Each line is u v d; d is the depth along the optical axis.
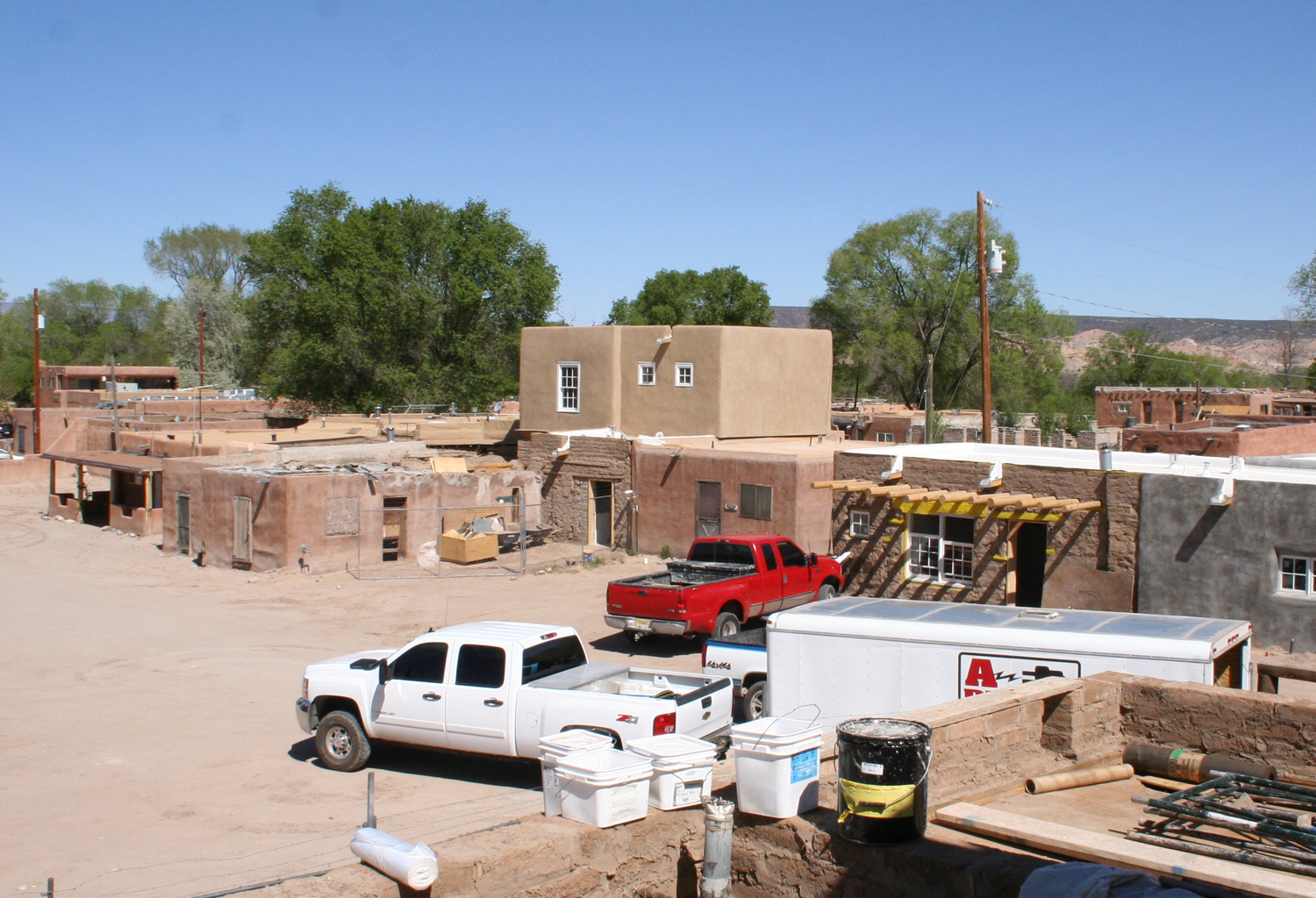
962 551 19.81
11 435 70.00
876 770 5.55
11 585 27.19
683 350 33.59
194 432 43.56
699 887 6.08
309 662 19.34
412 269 60.75
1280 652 16.27
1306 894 4.77
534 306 62.34
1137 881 4.88
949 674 10.24
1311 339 191.00
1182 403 62.09
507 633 12.03
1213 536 16.98
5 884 9.02
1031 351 69.56
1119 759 7.75
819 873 5.74
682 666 18.20
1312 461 20.70
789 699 11.11
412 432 41.59
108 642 21.05
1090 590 18.30
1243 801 6.13
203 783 12.22
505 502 31.36
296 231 60.12
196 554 30.56
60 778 12.52
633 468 29.05
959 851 5.44
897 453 21.52
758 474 25.59
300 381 58.38
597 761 6.29
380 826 10.45
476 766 12.85
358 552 28.03
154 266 108.38
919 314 68.00
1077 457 21.09
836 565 21.19
